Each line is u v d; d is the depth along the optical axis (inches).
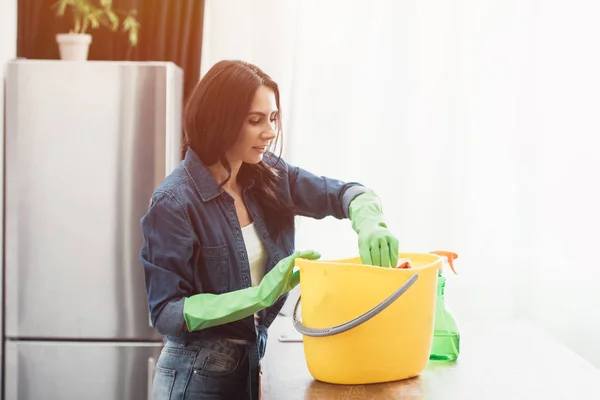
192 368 69.6
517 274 138.9
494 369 67.8
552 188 136.4
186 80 137.2
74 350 125.3
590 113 134.5
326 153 136.5
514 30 135.8
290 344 77.4
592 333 137.2
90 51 138.7
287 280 63.4
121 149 123.8
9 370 125.8
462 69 136.3
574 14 134.1
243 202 73.5
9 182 124.5
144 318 126.0
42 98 123.3
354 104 136.8
